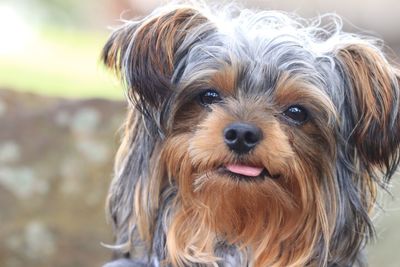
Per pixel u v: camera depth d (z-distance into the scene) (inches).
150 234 240.2
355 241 239.5
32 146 354.3
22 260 345.7
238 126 211.8
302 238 232.8
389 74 224.8
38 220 348.2
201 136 216.1
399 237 321.4
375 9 584.1
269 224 230.5
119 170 248.5
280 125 218.1
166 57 222.1
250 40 225.8
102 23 706.8
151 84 221.3
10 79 481.4
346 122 229.8
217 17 237.9
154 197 234.1
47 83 480.4
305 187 224.2
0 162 351.6
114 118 357.7
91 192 351.9
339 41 234.4
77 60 565.6
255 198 221.5
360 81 227.1
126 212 248.2
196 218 232.8
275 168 215.0
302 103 219.8
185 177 223.5
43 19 711.7
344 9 575.8
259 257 234.8
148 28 220.8
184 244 235.1
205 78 219.5
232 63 218.1
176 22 224.2
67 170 353.1
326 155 224.8
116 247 253.1
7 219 346.9
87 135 356.5
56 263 346.3
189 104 222.1
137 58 220.2
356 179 235.0
